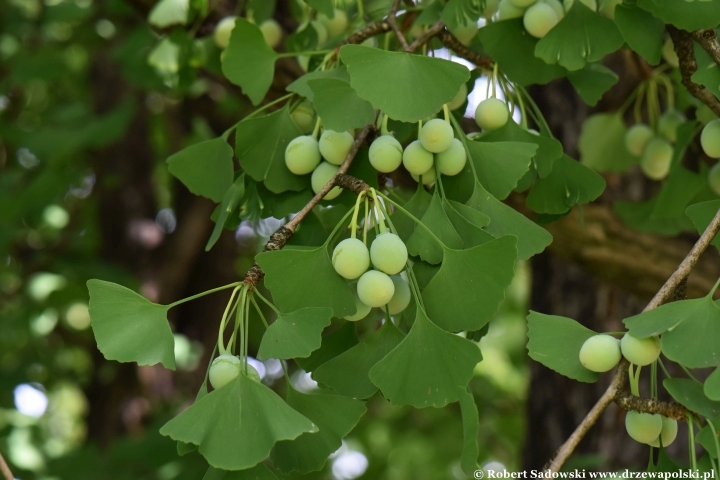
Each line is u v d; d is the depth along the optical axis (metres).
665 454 1.62
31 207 3.20
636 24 1.72
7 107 3.91
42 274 3.17
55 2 3.12
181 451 1.60
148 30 2.76
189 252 3.77
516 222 1.66
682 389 1.59
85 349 3.79
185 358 2.78
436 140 1.65
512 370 4.47
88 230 4.00
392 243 1.61
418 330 1.60
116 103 3.67
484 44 1.76
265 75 1.78
